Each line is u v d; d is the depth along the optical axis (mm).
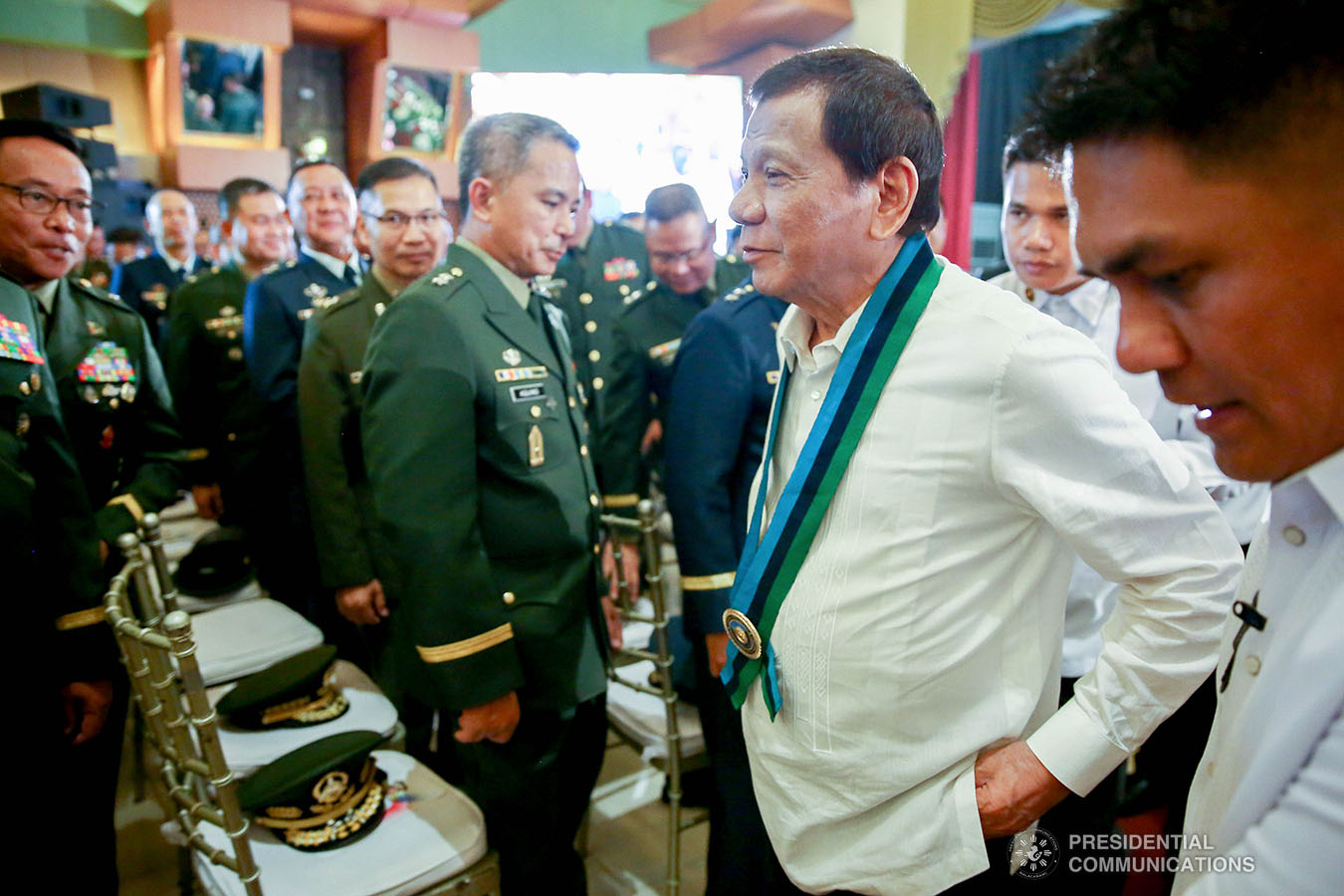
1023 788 842
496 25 6445
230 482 2896
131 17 5812
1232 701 552
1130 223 396
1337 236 356
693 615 1510
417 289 1396
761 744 1018
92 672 1562
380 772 1461
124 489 1921
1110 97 381
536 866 1511
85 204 1633
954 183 4754
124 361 1899
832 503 914
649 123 5824
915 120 864
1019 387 800
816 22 5145
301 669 1659
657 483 2826
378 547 2020
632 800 2268
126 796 2387
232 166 5992
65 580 1525
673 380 1575
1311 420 402
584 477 1533
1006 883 1002
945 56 4383
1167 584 804
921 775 886
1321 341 378
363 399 1396
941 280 898
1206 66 350
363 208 2105
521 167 1420
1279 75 342
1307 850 400
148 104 6074
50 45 5648
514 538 1425
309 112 6539
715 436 1486
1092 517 791
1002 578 873
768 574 955
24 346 1467
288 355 2654
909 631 866
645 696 1837
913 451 860
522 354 1452
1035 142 450
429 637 1311
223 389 2932
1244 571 603
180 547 2611
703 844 2066
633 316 2344
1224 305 386
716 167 5980
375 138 6410
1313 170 350
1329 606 449
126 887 1981
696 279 2289
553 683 1445
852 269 905
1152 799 1760
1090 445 790
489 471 1419
